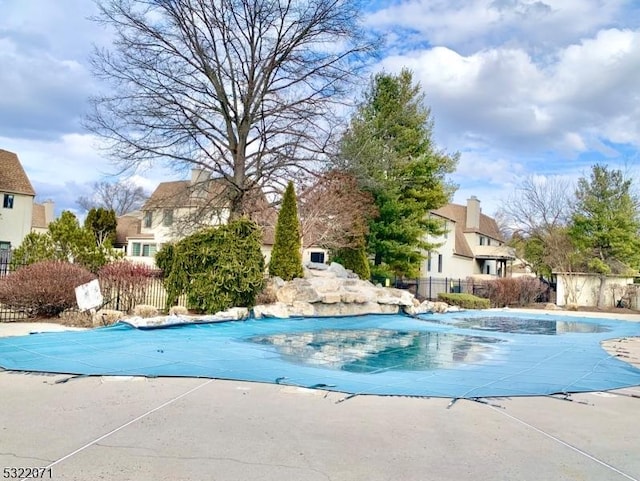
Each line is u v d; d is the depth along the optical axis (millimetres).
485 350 10641
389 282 25359
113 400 5441
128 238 39656
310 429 4574
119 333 10703
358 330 14852
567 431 4727
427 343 11844
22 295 12312
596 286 29562
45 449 3857
